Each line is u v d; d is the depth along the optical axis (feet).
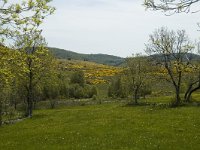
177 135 107.55
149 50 233.76
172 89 379.55
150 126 129.80
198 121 137.49
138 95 319.47
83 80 475.31
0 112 190.70
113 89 416.67
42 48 69.21
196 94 338.34
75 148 95.45
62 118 191.42
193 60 222.07
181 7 35.06
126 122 145.79
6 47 63.98
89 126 140.77
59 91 404.98
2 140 123.75
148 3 36.14
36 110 300.20
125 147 93.09
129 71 269.64
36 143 109.19
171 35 229.66
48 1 53.47
